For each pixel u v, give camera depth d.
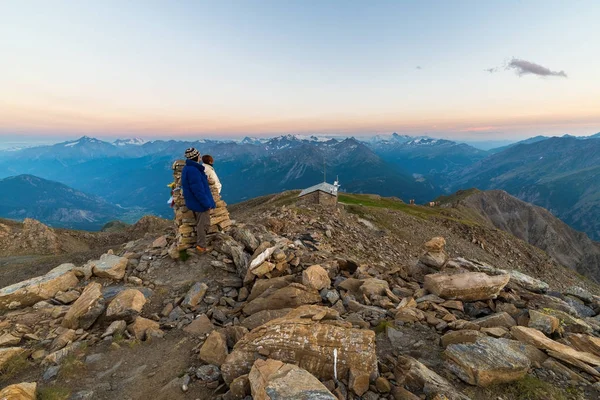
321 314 6.82
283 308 8.38
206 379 5.91
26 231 52.31
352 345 5.77
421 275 11.88
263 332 6.18
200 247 11.77
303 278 9.58
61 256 35.16
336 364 5.55
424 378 5.29
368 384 5.32
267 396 4.50
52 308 8.94
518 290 9.96
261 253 10.72
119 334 7.70
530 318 7.50
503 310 8.54
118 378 6.23
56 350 7.03
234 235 13.17
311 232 23.78
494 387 5.28
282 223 21.86
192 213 12.32
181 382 5.86
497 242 81.19
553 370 5.67
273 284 9.47
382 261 27.48
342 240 27.00
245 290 9.90
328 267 11.01
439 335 7.23
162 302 9.62
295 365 5.28
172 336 7.81
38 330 7.94
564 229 181.25
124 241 60.16
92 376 6.29
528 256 80.56
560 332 7.24
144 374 6.32
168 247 13.02
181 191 12.36
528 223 182.00
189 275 10.98
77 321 8.05
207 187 11.53
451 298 9.13
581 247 172.00
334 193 56.59
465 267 11.96
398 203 114.19
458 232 81.12
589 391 5.15
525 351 6.08
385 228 56.06
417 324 7.65
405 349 6.64
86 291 9.00
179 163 12.91
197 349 7.03
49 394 5.52
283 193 98.00
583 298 9.92
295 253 11.98
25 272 32.03
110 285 10.49
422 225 69.62
